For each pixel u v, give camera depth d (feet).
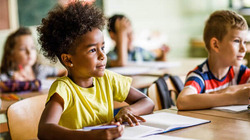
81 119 3.62
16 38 8.25
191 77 4.85
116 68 9.06
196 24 16.33
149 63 10.05
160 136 2.98
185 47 16.05
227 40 4.83
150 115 3.77
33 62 8.47
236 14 4.92
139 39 14.38
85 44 3.39
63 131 2.88
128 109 3.77
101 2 13.29
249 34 13.71
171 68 9.22
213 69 5.04
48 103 3.35
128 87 4.17
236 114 3.83
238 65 4.95
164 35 15.33
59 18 3.48
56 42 3.50
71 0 3.64
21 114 4.01
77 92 3.66
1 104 5.73
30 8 12.17
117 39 9.80
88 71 3.47
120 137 2.91
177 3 15.67
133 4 14.32
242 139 2.89
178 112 4.04
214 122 3.49
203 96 4.19
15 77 7.98
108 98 3.94
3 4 11.69
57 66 11.60
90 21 3.42
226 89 4.64
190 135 3.03
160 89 5.00
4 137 7.55
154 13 14.99
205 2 16.46
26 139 4.03
